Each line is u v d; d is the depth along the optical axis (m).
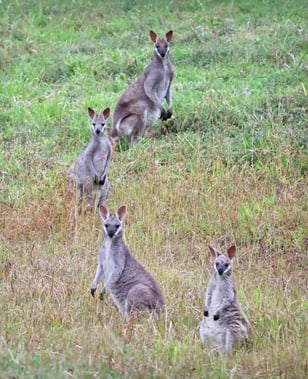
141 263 15.51
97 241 16.62
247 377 11.12
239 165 19.45
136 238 16.75
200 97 22.48
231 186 18.66
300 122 20.70
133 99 21.16
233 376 11.06
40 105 22.55
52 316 13.16
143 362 11.32
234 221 17.72
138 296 13.53
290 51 24.95
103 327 12.74
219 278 12.55
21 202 18.05
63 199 17.69
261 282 15.18
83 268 15.22
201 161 19.59
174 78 23.94
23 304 13.70
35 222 17.06
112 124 21.23
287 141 19.83
